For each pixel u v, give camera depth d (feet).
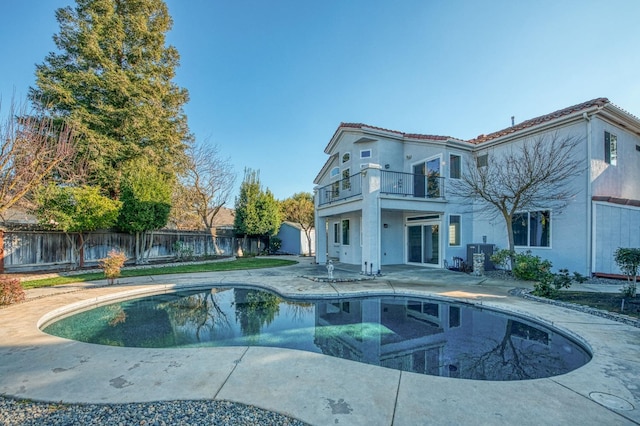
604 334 14.84
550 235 34.58
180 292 29.81
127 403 8.94
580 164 32.04
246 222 66.03
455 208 42.29
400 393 9.51
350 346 15.15
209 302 25.80
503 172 38.11
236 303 25.36
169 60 59.16
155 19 56.13
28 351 13.01
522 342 15.72
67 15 47.93
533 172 32.83
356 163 47.34
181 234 56.80
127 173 44.96
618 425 7.86
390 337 16.62
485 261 38.22
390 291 26.55
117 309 23.59
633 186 37.42
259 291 30.04
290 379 10.45
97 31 49.19
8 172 25.36
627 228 33.32
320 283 30.91
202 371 11.08
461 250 42.65
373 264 36.22
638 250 22.07
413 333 17.31
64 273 36.83
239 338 16.55
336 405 8.79
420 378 10.62
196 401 9.04
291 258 66.74
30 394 9.43
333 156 55.88
